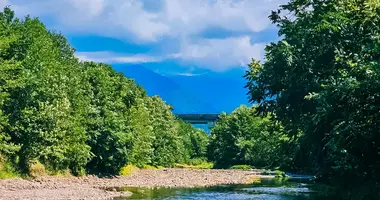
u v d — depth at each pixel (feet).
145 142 292.81
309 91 123.65
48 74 170.19
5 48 148.66
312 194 131.95
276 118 146.20
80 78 211.00
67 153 181.88
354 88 86.33
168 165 393.91
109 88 229.25
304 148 133.49
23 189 129.70
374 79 83.56
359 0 104.01
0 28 156.25
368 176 94.17
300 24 128.26
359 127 88.07
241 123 473.67
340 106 92.38
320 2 123.65
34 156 159.12
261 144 404.98
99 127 209.05
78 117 190.08
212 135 564.30
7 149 142.20
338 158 95.45
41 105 162.61
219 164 473.26
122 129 227.20
